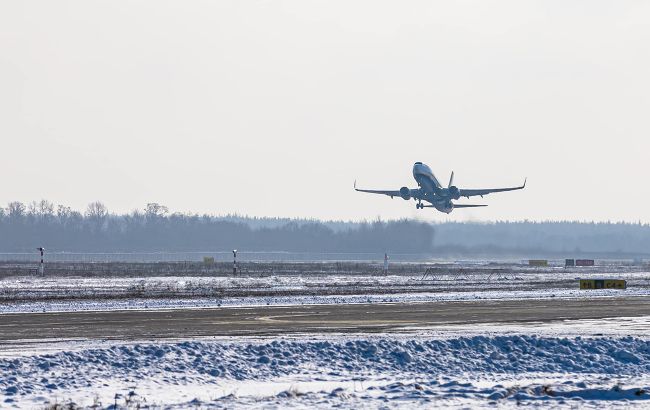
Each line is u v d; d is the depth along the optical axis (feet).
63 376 352.49
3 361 363.76
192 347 409.28
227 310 654.12
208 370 376.48
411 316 611.47
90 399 309.42
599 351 436.35
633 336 475.72
